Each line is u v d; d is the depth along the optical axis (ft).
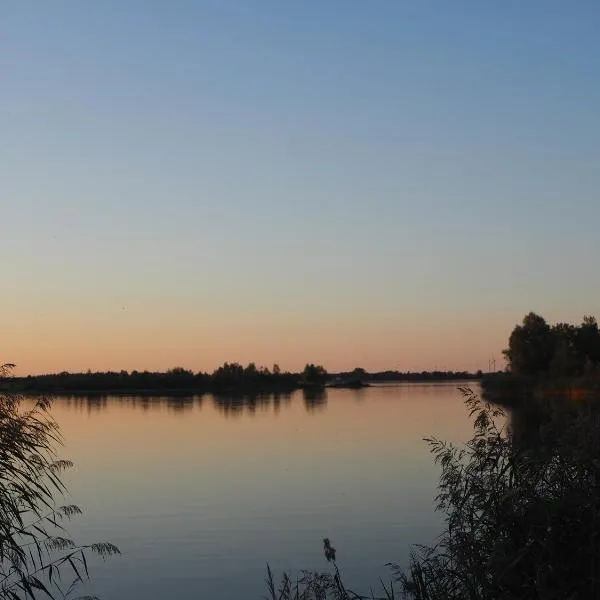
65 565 57.98
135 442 162.50
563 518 24.79
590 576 23.04
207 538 69.46
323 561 59.98
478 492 27.66
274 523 75.46
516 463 28.14
